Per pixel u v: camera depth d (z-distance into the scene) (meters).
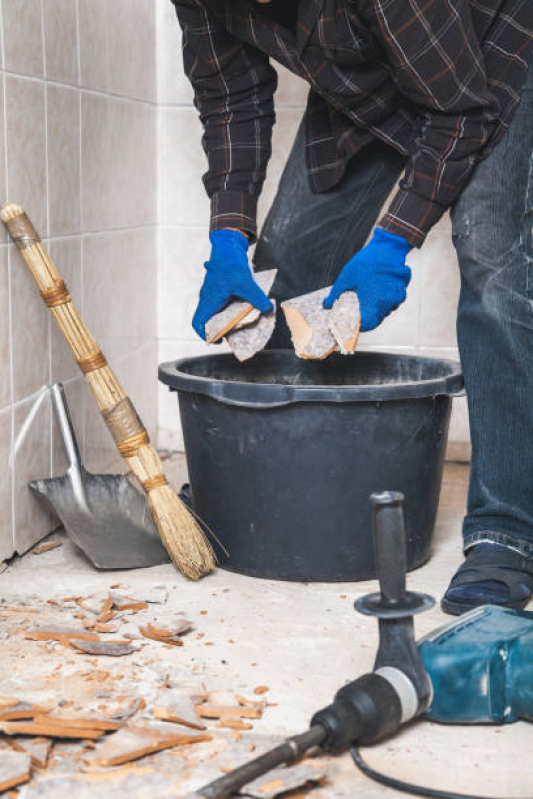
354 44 1.40
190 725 1.11
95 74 1.99
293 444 1.52
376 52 1.44
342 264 1.83
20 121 1.65
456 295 2.37
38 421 1.76
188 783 1.00
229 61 1.63
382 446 1.54
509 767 1.05
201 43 1.61
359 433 1.52
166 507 1.61
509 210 1.47
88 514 1.75
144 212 2.35
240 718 1.14
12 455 1.66
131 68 2.21
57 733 1.07
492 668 1.13
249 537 1.61
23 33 1.64
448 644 1.14
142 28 2.27
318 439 1.52
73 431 1.79
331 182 1.71
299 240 1.79
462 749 1.09
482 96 1.38
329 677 1.25
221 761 1.05
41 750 1.05
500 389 1.51
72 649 1.32
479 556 1.51
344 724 1.00
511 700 1.14
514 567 1.49
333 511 1.56
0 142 1.58
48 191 1.78
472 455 1.57
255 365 1.86
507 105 1.43
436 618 1.46
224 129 1.67
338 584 1.60
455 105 1.37
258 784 0.99
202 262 2.45
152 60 2.36
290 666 1.29
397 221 1.45
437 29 1.30
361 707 1.01
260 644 1.35
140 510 1.80
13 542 1.67
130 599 1.50
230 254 1.61
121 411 1.66
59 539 1.81
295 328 1.51
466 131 1.40
